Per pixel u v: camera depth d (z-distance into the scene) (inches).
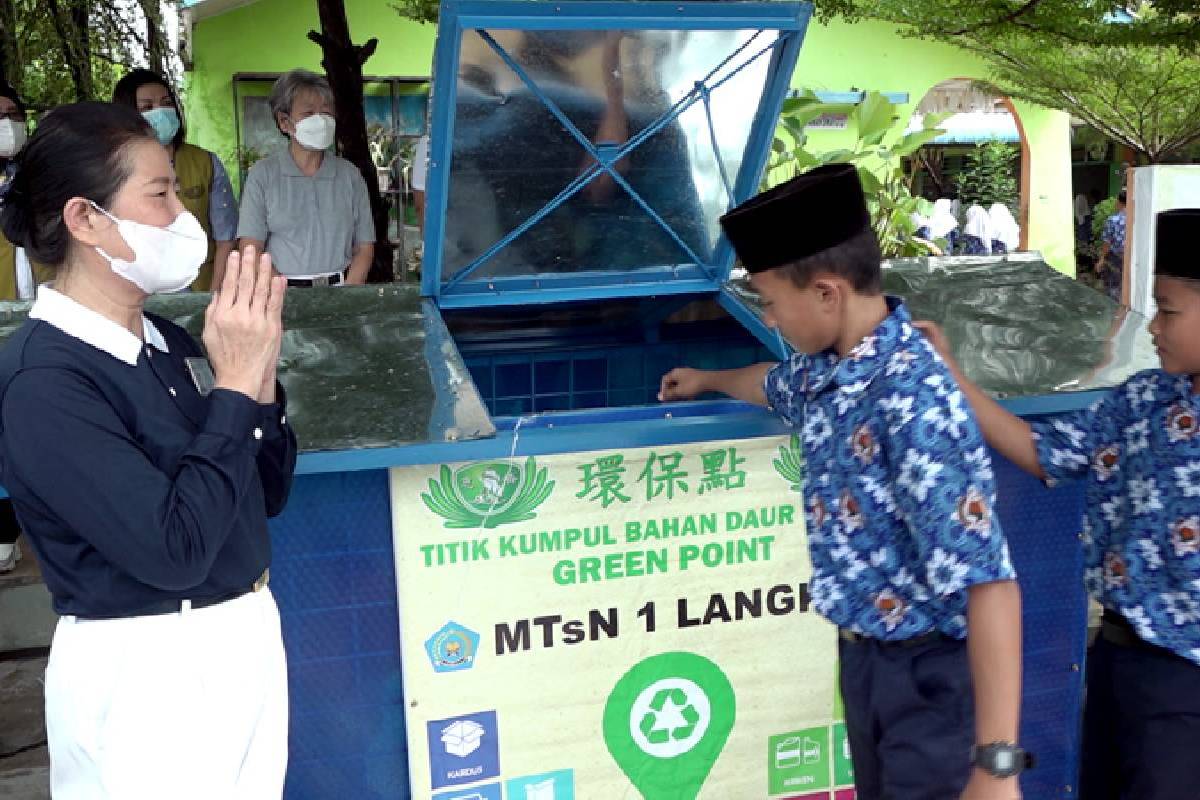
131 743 57.1
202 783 58.9
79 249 55.7
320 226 148.9
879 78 387.9
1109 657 67.1
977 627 56.0
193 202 152.4
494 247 108.7
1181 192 219.5
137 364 57.2
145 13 228.1
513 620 78.9
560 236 111.6
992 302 102.9
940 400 57.2
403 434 72.1
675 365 125.5
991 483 57.0
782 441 80.2
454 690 79.3
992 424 70.1
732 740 85.7
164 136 143.6
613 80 99.1
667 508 79.2
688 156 108.6
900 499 58.1
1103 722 69.4
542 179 105.7
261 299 56.3
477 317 119.4
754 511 81.0
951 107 536.4
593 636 80.6
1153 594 63.5
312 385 80.4
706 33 96.3
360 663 79.0
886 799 65.2
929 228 331.9
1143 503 63.7
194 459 53.9
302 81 144.2
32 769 108.8
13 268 140.0
